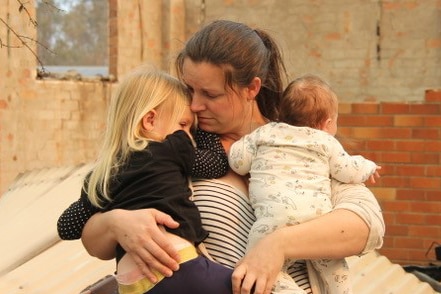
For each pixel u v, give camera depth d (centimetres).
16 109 1082
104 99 1222
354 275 503
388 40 1332
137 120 260
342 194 266
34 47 1103
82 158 1181
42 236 496
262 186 263
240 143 274
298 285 263
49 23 2644
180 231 249
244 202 272
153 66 283
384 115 794
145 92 265
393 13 1328
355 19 1345
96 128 1205
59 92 1145
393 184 797
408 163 793
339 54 1356
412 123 790
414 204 793
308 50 1370
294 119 275
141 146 257
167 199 251
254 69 267
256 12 1396
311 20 1367
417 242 793
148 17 1353
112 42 1294
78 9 2673
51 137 1132
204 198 267
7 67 1066
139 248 242
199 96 270
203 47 265
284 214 254
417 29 1320
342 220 253
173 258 243
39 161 1116
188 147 262
